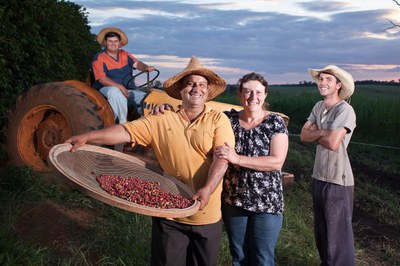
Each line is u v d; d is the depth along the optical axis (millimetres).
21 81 8828
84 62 16578
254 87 3549
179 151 3330
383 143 13766
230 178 3625
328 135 4254
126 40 7266
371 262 5590
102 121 6520
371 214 7383
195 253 3430
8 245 4195
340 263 4363
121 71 7027
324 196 4348
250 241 3656
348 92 4402
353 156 11930
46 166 6898
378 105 15664
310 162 10469
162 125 3365
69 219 5309
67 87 6602
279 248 5297
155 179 3445
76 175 2928
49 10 10023
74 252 4570
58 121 6844
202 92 3312
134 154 6562
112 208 5590
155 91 6730
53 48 10477
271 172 3578
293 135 14945
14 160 6957
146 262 4516
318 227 4445
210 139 3291
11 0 8398
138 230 5023
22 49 8812
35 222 5121
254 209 3535
